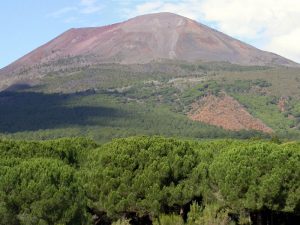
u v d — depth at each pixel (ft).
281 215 95.86
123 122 442.50
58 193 65.21
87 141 118.11
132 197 83.30
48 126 434.30
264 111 500.74
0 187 63.93
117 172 84.99
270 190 80.28
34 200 64.54
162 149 89.20
